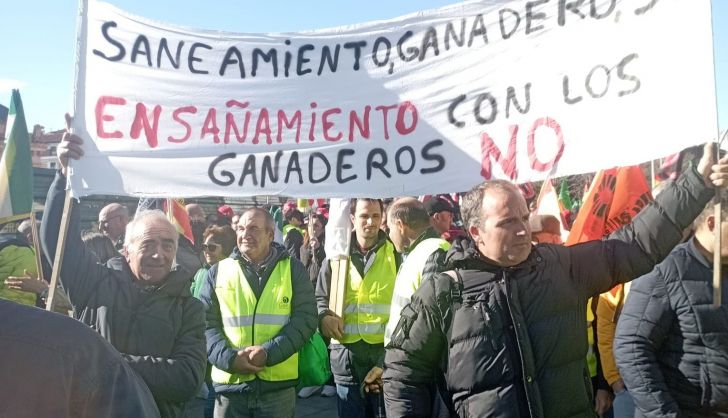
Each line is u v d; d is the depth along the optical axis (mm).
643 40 2445
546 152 2643
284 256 3561
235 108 3137
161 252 2697
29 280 3467
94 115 3082
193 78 3150
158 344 2602
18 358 950
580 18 2617
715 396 2289
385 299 3852
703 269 2346
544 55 2689
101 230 5379
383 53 3023
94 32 3123
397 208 3672
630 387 2426
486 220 2072
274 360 3270
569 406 2002
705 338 2303
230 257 3629
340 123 3059
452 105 2881
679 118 2318
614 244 2188
